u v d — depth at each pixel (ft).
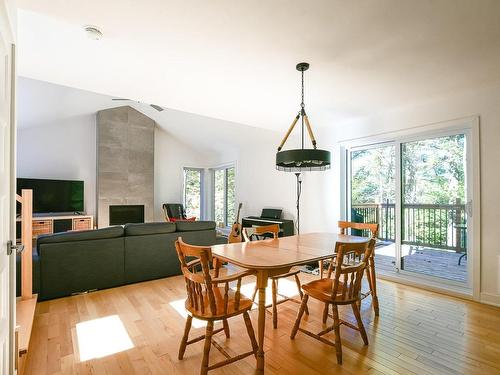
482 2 5.15
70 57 7.50
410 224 11.89
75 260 9.68
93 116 21.48
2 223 4.11
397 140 12.12
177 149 25.68
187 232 12.23
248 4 5.32
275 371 5.65
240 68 8.13
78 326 7.46
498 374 5.59
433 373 5.60
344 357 6.15
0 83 3.93
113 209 21.15
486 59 7.47
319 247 7.54
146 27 6.12
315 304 9.14
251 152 21.25
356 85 9.33
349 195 14.29
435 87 9.45
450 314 8.38
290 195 17.51
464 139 10.24
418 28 6.03
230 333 7.21
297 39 6.55
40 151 19.60
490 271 9.27
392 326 7.59
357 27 6.03
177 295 9.71
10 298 4.63
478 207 9.52
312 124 14.47
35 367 5.71
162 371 5.63
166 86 9.57
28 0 5.18
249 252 6.88
